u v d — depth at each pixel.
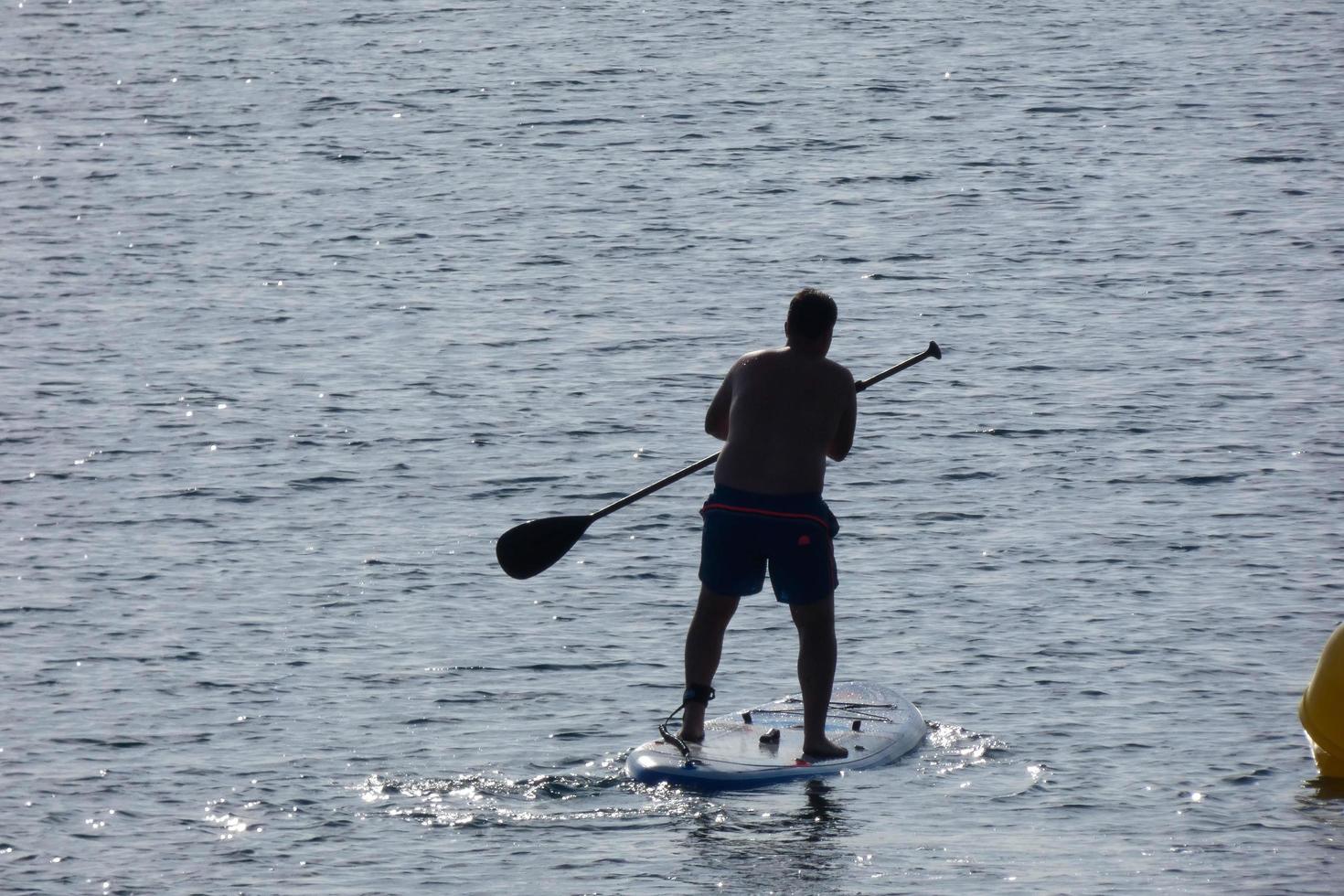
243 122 92.62
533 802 23.06
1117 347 51.06
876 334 53.38
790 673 28.55
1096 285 58.78
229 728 25.89
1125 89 97.69
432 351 51.75
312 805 22.94
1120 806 22.66
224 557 34.81
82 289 59.88
